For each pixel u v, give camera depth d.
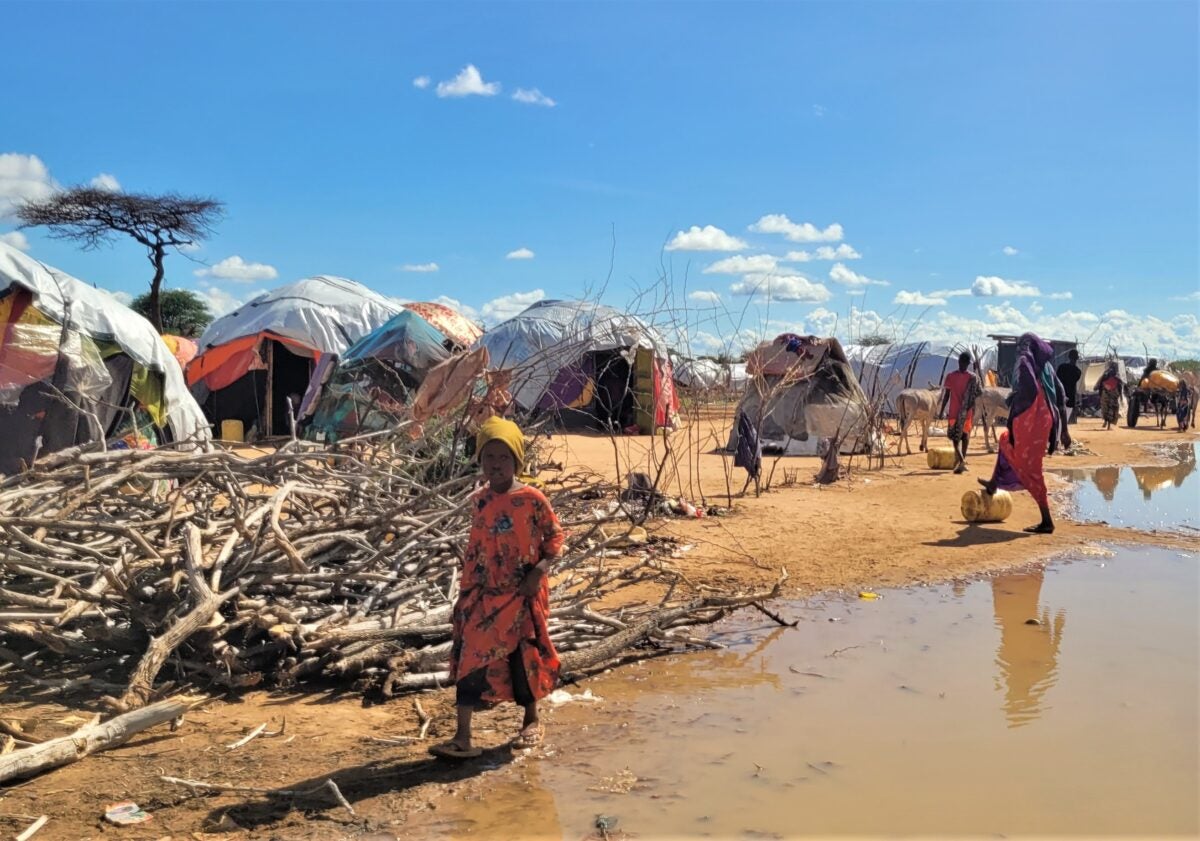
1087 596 7.53
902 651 6.12
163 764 4.23
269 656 5.40
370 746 4.51
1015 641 6.32
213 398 22.27
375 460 8.40
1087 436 24.03
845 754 4.48
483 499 4.45
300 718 4.86
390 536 6.91
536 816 3.84
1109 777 4.22
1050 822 3.80
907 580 8.11
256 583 5.60
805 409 18.70
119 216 37.94
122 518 6.52
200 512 6.49
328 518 6.25
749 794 4.05
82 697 5.04
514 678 4.41
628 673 5.75
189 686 5.20
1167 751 4.52
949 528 10.62
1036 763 4.37
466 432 9.09
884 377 32.34
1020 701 5.18
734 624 6.80
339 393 15.90
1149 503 12.50
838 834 3.70
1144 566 8.64
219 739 4.55
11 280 11.08
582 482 10.05
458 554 6.23
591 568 8.21
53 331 11.27
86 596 5.30
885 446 20.61
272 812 3.81
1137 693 5.31
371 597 5.85
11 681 5.20
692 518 11.17
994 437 22.62
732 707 5.12
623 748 4.55
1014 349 31.67
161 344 12.80
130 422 12.12
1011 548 9.44
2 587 5.45
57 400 11.02
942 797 4.02
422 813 3.85
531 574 4.37
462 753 4.35
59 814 3.71
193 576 5.21
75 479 6.06
